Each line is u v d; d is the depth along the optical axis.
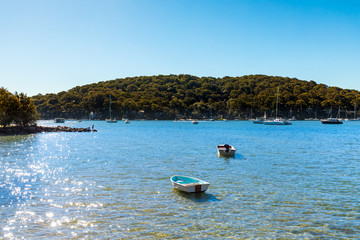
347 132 119.00
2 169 34.25
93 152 50.69
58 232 16.53
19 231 16.66
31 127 104.00
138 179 29.19
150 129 144.25
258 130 135.50
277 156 45.97
